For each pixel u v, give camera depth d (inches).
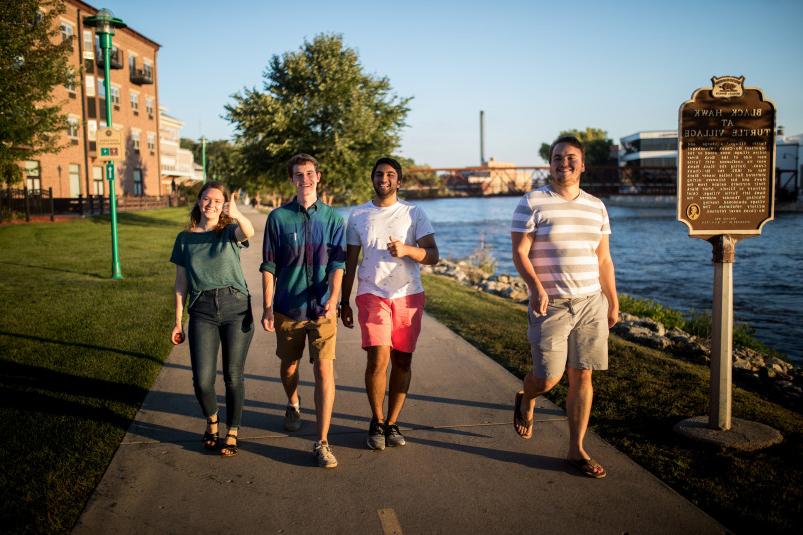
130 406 188.4
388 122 919.7
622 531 121.5
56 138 691.4
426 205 4426.7
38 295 383.9
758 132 163.6
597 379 215.3
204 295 155.4
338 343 273.3
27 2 588.4
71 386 205.0
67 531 120.5
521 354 254.2
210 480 143.1
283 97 896.9
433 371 230.8
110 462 150.9
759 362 287.0
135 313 328.5
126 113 1809.8
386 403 197.5
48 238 791.1
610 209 3129.9
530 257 148.5
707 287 653.9
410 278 161.6
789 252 948.0
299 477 145.3
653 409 184.9
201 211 157.2
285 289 157.9
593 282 146.2
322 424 153.9
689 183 162.9
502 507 131.2
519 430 159.9
